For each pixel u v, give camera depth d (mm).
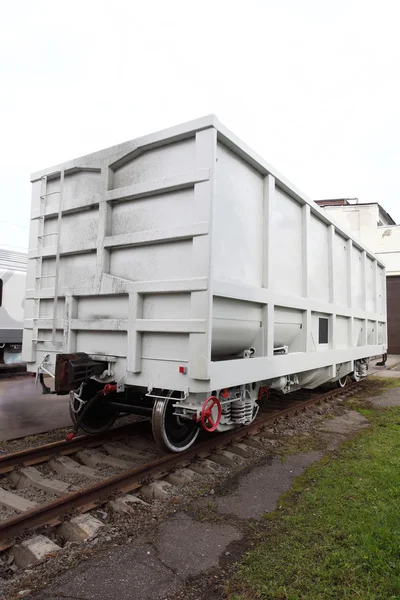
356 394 9289
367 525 3000
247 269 4492
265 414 6734
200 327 3604
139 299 4055
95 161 4562
